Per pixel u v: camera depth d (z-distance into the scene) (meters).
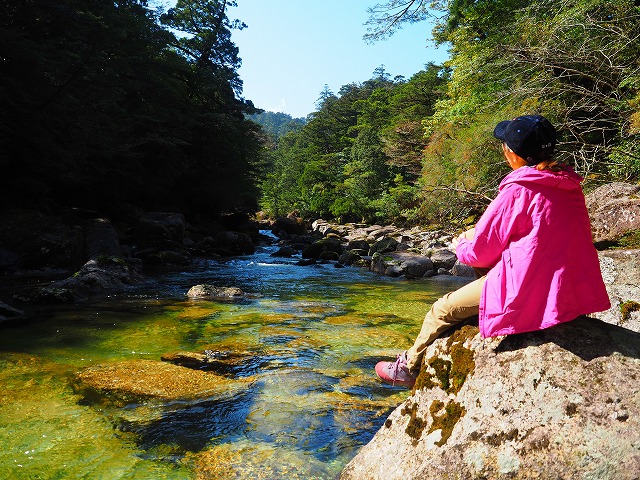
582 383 2.21
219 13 32.94
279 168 84.31
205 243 21.09
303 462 3.10
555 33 12.10
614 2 11.31
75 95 14.90
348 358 5.39
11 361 5.06
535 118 2.35
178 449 3.25
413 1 17.88
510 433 2.25
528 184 2.27
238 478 2.90
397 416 2.84
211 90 30.34
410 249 18.97
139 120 20.73
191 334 6.36
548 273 2.22
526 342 2.42
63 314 7.41
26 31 14.27
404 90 51.59
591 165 11.52
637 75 11.04
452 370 2.62
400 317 7.64
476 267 2.54
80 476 2.89
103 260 11.05
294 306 8.47
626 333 2.44
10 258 11.69
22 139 13.84
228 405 4.01
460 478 2.29
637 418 2.06
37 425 3.57
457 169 17.14
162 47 22.94
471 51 18.14
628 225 6.48
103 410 3.86
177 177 26.23
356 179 48.31
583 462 2.05
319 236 32.62
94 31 14.33
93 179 17.89
